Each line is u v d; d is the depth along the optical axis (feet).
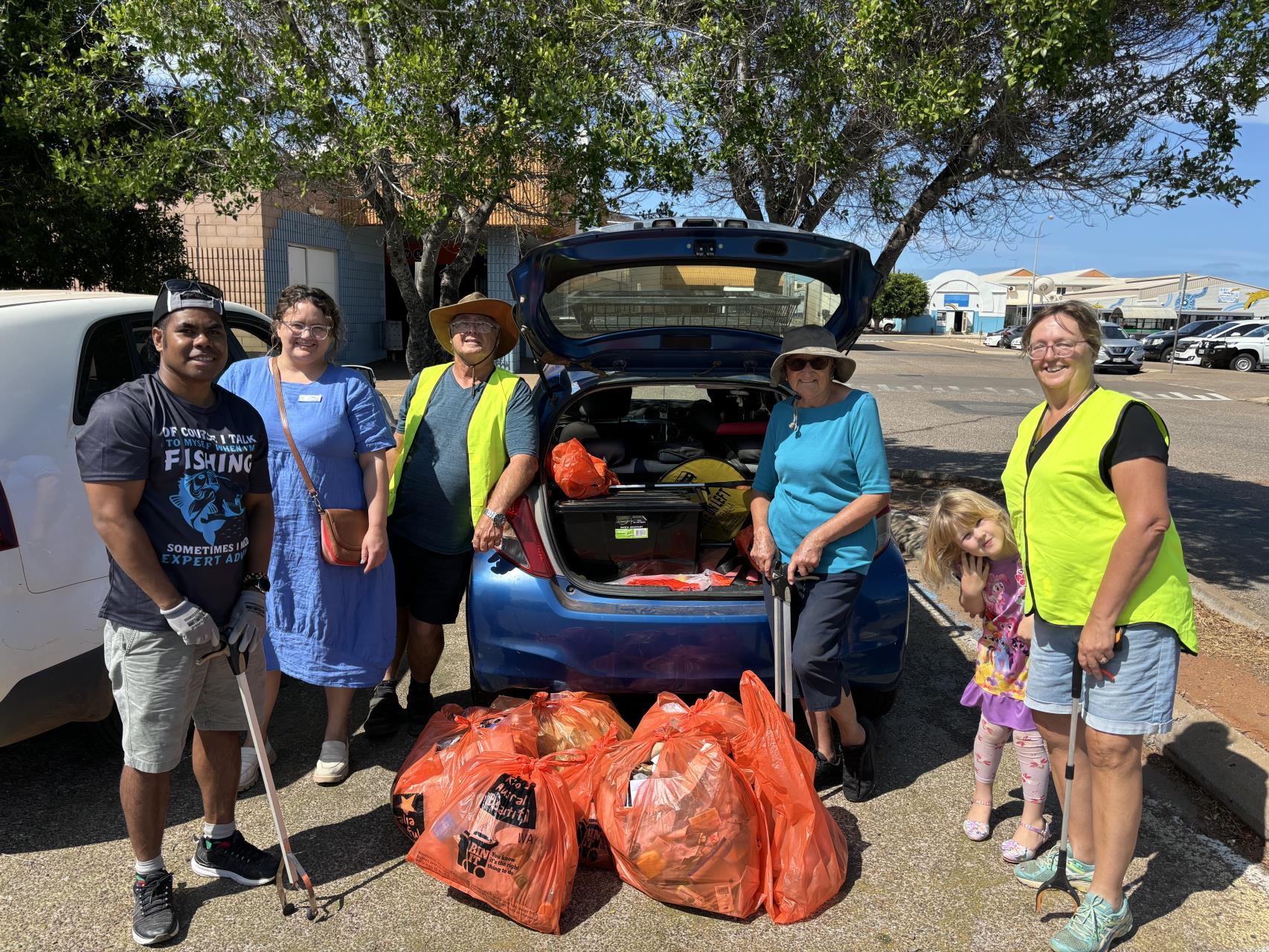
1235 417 51.49
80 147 21.12
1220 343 92.68
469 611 11.21
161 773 8.17
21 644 9.62
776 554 10.52
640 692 11.11
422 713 12.42
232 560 8.35
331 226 57.88
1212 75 19.16
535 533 11.19
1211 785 10.91
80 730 11.96
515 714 9.96
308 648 10.71
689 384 13.02
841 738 10.78
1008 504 8.82
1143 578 7.63
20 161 25.38
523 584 10.99
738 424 14.71
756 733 9.20
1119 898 8.19
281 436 10.41
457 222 22.94
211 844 9.11
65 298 11.42
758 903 8.67
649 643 10.80
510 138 18.35
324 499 10.52
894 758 11.81
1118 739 7.95
